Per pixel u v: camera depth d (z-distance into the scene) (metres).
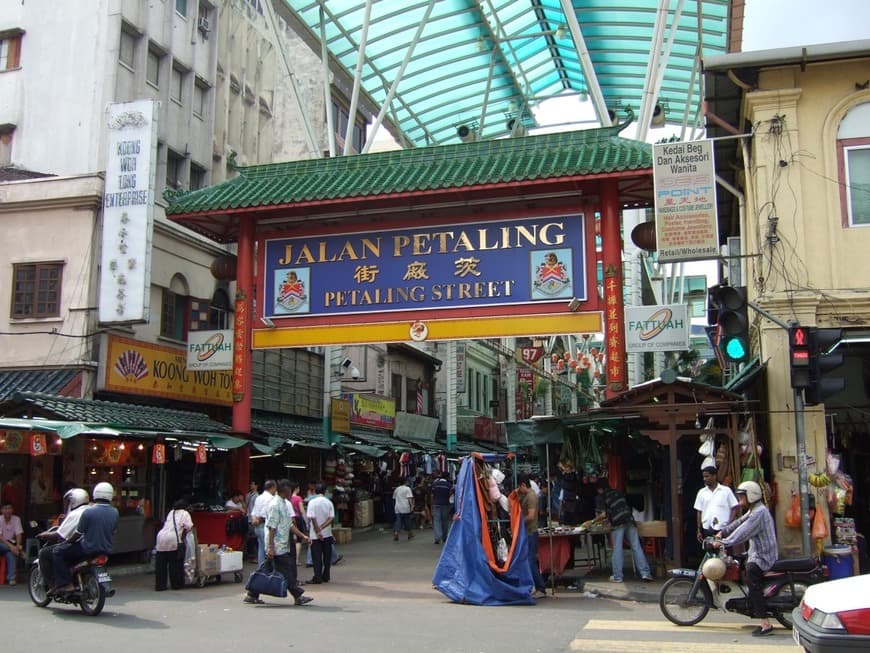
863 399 16.86
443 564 13.24
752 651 8.91
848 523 13.80
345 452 28.44
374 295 18.44
